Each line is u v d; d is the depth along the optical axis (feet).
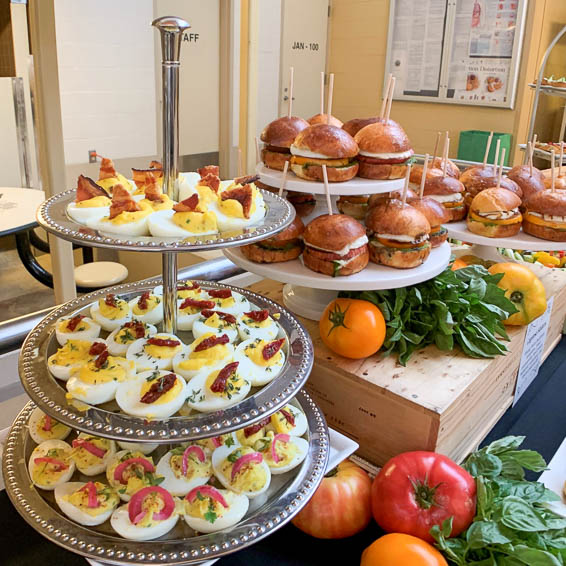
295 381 2.46
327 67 14.73
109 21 9.52
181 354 2.52
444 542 2.49
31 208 6.56
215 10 11.01
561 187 5.08
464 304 3.56
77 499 2.29
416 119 13.71
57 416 2.17
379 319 3.32
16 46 4.80
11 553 2.48
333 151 3.35
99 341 2.65
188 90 11.09
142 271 6.42
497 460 2.97
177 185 2.70
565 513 2.89
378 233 3.50
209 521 2.24
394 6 13.10
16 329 3.29
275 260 3.52
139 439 2.09
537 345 4.32
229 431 2.16
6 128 6.98
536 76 12.11
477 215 4.43
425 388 3.18
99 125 9.93
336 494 2.77
